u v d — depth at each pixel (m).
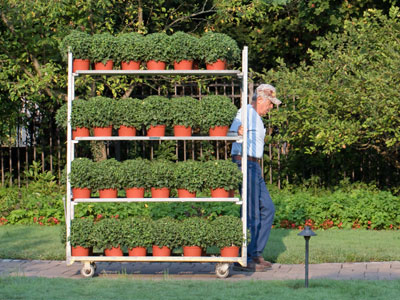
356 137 12.05
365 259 8.91
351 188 14.62
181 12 15.26
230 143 15.83
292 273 8.02
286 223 12.21
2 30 13.45
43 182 14.59
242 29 16.28
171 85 14.91
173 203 12.26
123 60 8.07
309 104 12.34
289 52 16.81
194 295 6.27
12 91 13.20
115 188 7.88
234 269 8.34
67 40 8.00
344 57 12.37
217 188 7.84
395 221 12.35
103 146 14.12
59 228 11.82
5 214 12.72
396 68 11.50
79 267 8.46
